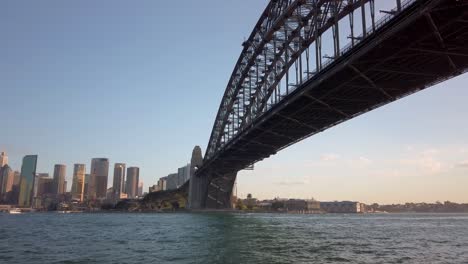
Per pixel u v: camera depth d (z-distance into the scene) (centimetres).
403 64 4788
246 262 3500
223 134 12769
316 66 5516
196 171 18225
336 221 14475
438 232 8250
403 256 4119
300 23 6462
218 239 5747
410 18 3803
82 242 5512
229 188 18375
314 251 4322
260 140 9781
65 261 3659
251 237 6097
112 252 4297
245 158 12950
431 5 3550
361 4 4603
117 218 16638
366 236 6819
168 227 9038
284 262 3497
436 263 3644
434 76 5072
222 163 14475
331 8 5534
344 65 4806
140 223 11281
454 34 4106
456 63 4719
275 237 6125
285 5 6756
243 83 10069
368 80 5153
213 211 18500
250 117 9175
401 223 13412
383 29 4125
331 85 5547
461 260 3875
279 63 7544
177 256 3922
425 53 4444
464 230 9106
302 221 13575
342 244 5219
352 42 4706
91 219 15588
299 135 8794
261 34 7975
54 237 6438
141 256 3953
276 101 7319
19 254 4175
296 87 6075
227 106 11875
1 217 18400
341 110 6575
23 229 8700
